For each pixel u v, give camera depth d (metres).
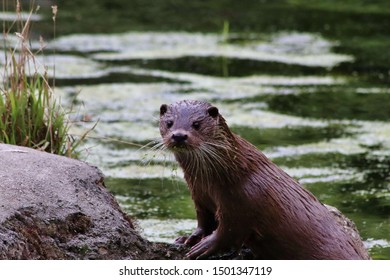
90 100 15.98
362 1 25.70
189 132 8.09
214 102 16.19
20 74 10.31
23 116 10.08
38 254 7.58
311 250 8.21
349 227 9.27
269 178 8.23
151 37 21.45
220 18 23.78
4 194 7.80
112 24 22.59
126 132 14.31
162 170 12.68
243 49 20.50
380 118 15.38
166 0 25.81
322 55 19.98
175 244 8.48
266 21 23.41
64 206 7.97
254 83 17.67
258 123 14.99
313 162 13.08
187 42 21.11
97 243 7.91
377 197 11.73
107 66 18.59
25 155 8.49
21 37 10.27
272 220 8.15
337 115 15.55
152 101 16.19
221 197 8.12
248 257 8.49
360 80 17.97
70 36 21.02
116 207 8.57
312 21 23.44
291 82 17.75
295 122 15.13
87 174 8.53
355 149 13.73
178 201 11.53
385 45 20.83
